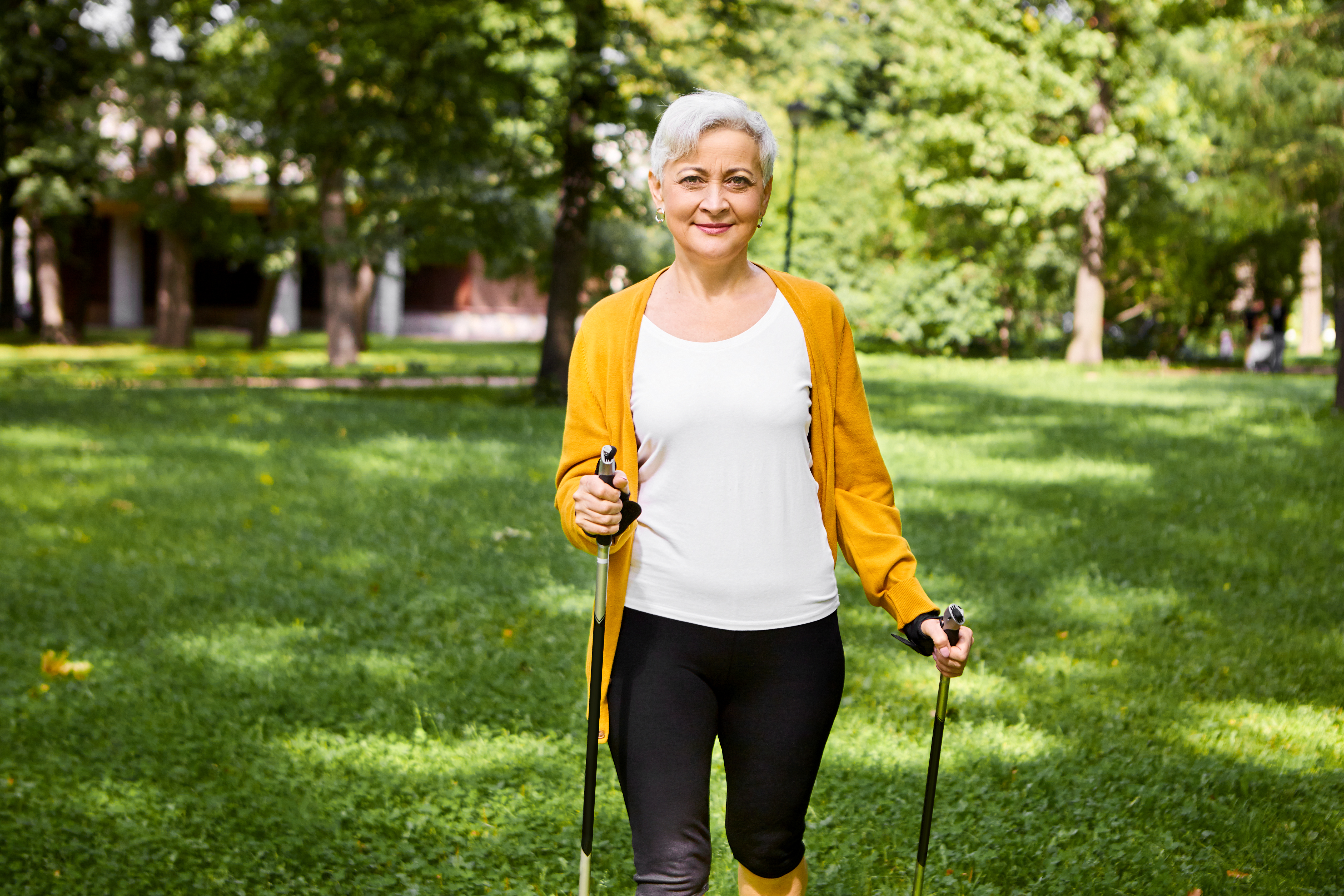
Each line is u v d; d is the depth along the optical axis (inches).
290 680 184.1
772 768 88.0
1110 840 132.3
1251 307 1131.9
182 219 1094.4
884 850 130.3
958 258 1167.6
